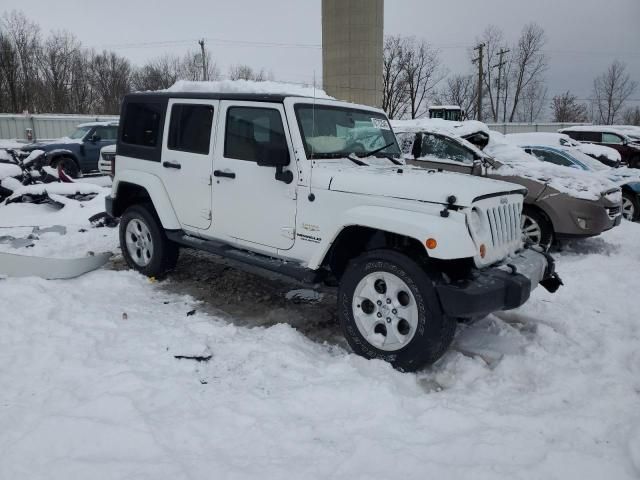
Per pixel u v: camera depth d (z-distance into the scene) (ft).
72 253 20.59
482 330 13.93
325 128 13.96
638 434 8.63
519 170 23.68
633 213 32.45
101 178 50.67
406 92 174.09
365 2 52.13
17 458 7.97
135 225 18.07
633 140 60.49
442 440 8.80
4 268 17.17
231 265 19.39
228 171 14.55
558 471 7.88
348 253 13.37
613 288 17.78
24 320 12.96
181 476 7.64
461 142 24.66
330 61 54.70
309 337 13.62
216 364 11.43
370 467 8.05
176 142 16.16
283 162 12.84
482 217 11.34
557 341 13.21
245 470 7.88
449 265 11.49
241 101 14.17
